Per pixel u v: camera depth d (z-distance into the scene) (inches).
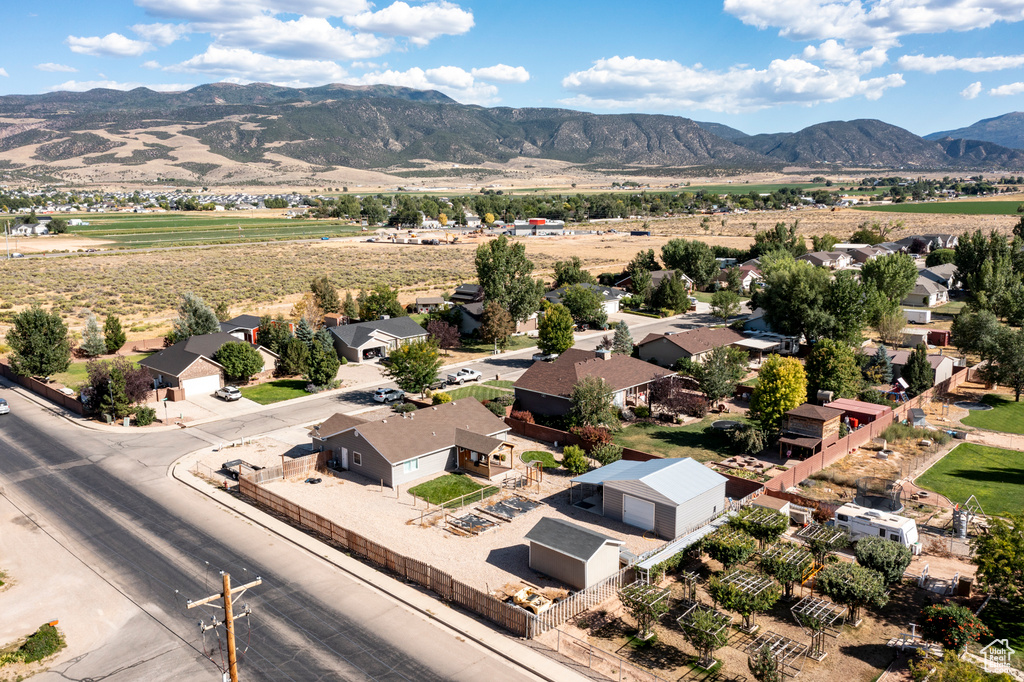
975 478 1787.6
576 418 2140.7
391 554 1352.1
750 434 1948.8
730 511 1553.9
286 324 3211.1
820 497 1678.2
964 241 4687.5
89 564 1397.6
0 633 1167.0
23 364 2847.0
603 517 1598.2
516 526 1557.6
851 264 5669.3
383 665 1061.8
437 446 1882.4
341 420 1973.4
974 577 1302.9
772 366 2044.8
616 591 1267.2
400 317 3494.1
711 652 1082.1
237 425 2322.8
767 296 3339.1
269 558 1424.7
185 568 1380.4
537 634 1130.7
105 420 2370.8
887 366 2623.0
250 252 7288.4
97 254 6953.7
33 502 1710.1
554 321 3102.9
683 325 3956.7
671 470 1583.4
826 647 1103.6
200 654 1098.7
